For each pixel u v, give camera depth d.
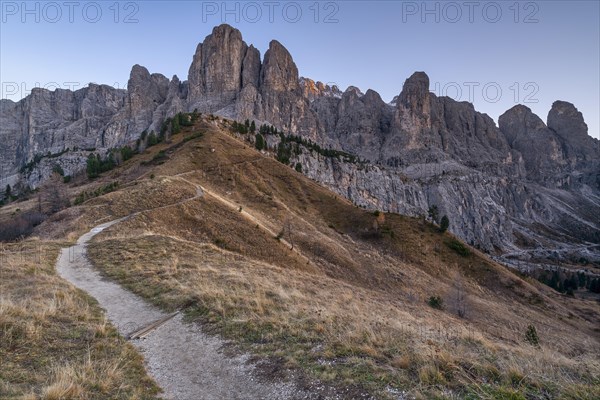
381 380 7.90
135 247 30.81
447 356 8.50
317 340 10.77
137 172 103.25
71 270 24.09
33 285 17.72
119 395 7.95
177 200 68.12
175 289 17.55
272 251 58.62
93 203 62.16
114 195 65.56
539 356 8.98
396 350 9.58
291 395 7.88
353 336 10.73
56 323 12.13
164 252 28.77
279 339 11.08
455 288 59.22
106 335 11.77
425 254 84.94
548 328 56.25
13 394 7.39
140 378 9.02
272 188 105.50
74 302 15.17
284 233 72.56
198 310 14.43
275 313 13.46
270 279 23.47
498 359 8.78
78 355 9.90
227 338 11.56
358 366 8.67
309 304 16.31
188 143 122.69
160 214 57.47
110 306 15.93
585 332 64.12
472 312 51.25
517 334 40.41
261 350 10.38
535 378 7.36
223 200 77.94
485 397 6.64
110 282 20.72
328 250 70.12
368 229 92.50
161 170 96.06
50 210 75.38
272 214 86.00
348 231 93.12
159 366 9.95
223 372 9.38
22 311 12.17
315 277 34.66
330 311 14.63
